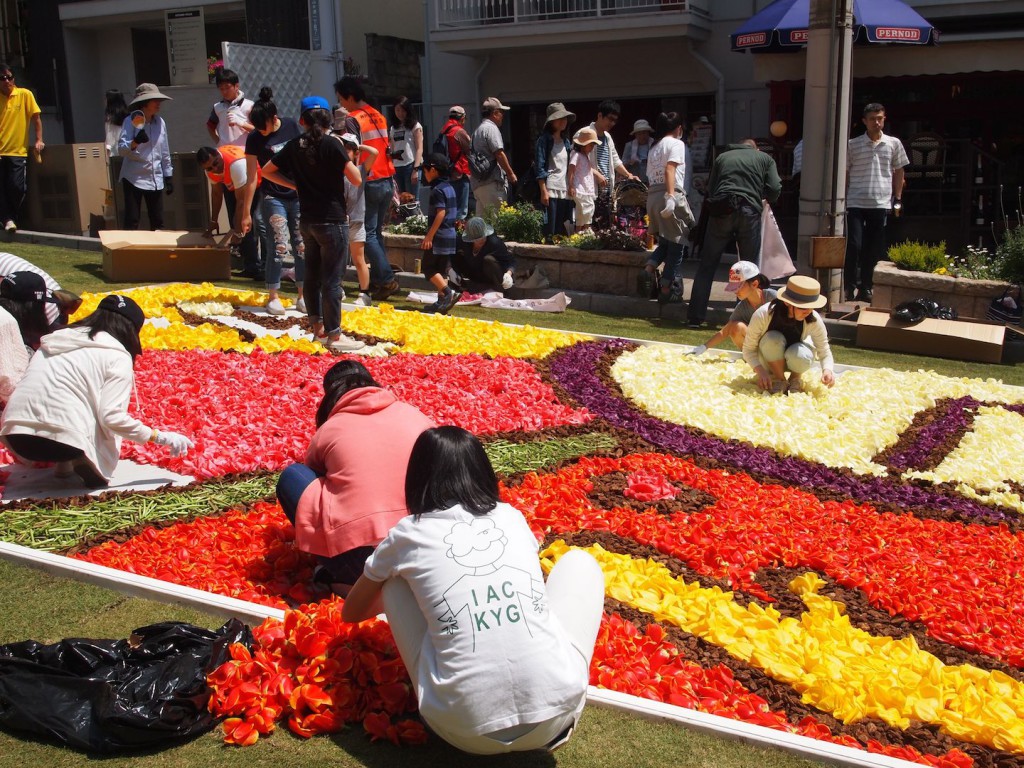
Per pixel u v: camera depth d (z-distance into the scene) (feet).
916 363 35.06
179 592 15.21
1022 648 15.88
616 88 69.82
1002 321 37.04
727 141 66.80
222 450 22.15
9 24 84.58
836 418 27.45
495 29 68.28
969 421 28.22
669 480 22.41
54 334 19.69
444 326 35.70
